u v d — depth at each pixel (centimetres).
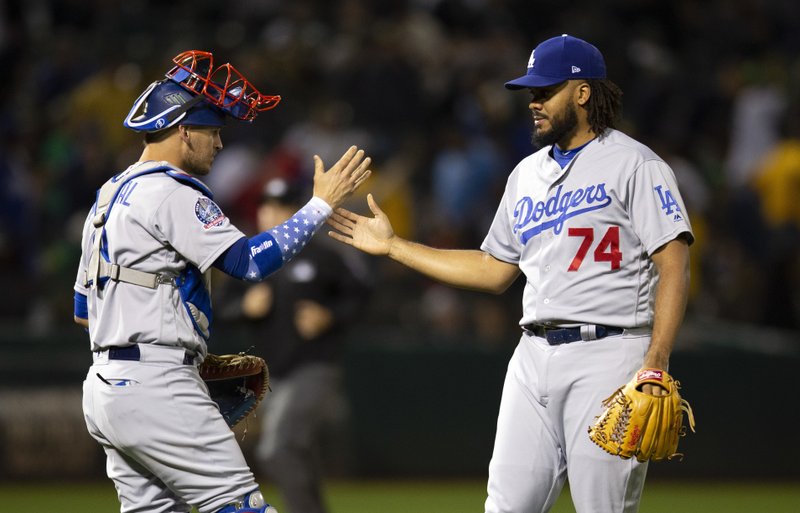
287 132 5184
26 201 4809
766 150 5459
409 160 5062
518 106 5466
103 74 5253
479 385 4116
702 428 4112
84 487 3950
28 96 5603
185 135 1789
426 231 4741
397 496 3816
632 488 1730
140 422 1705
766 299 4816
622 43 5894
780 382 4131
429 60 5609
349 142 4928
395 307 4638
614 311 1738
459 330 4534
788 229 4919
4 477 3934
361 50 5488
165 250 1728
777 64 6031
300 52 5403
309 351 2630
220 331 4003
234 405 1920
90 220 1802
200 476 1727
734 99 5688
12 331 4094
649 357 1669
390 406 4100
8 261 4722
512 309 4553
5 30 5806
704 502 3738
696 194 5025
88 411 1780
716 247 5003
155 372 1711
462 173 4869
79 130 5059
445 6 6062
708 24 6362
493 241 1919
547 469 1791
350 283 2652
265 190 2680
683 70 6081
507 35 5934
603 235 1741
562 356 1755
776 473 4125
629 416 1634
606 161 1756
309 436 2619
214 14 6009
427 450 4097
